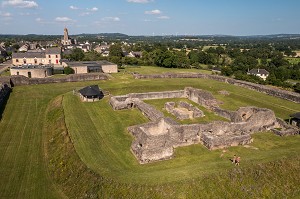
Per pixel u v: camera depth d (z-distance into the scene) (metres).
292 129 32.00
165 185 19.69
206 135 28.34
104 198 19.47
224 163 23.14
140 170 22.48
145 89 52.16
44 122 35.97
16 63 91.06
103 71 72.88
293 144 28.84
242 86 56.59
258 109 36.31
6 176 23.62
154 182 19.94
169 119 31.09
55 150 27.34
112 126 32.75
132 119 35.59
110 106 40.78
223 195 19.86
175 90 51.53
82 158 23.94
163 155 24.72
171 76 64.06
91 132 30.14
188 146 28.11
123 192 19.41
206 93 44.94
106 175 21.05
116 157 24.91
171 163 23.95
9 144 29.55
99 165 22.84
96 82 56.22
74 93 45.97
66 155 25.39
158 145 25.27
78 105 39.97
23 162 26.00
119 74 67.56
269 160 23.45
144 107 37.69
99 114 36.94
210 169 21.89
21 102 43.28
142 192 19.27
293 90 61.81
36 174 24.11
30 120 36.53
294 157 24.23
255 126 32.47
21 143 29.91
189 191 19.55
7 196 21.02
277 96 48.66
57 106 39.44
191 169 21.95
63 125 31.73
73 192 21.12
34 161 26.28
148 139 24.84
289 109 41.56
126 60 98.44
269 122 33.47
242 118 35.09
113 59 91.88
